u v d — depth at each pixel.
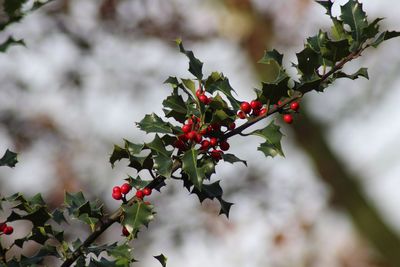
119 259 1.55
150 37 4.55
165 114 1.58
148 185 1.57
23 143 4.60
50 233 1.58
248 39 4.55
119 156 1.56
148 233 4.36
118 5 4.39
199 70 1.59
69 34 4.37
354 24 1.55
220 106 1.55
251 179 4.58
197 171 1.53
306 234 4.57
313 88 1.55
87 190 4.50
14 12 1.97
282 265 4.49
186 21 4.57
